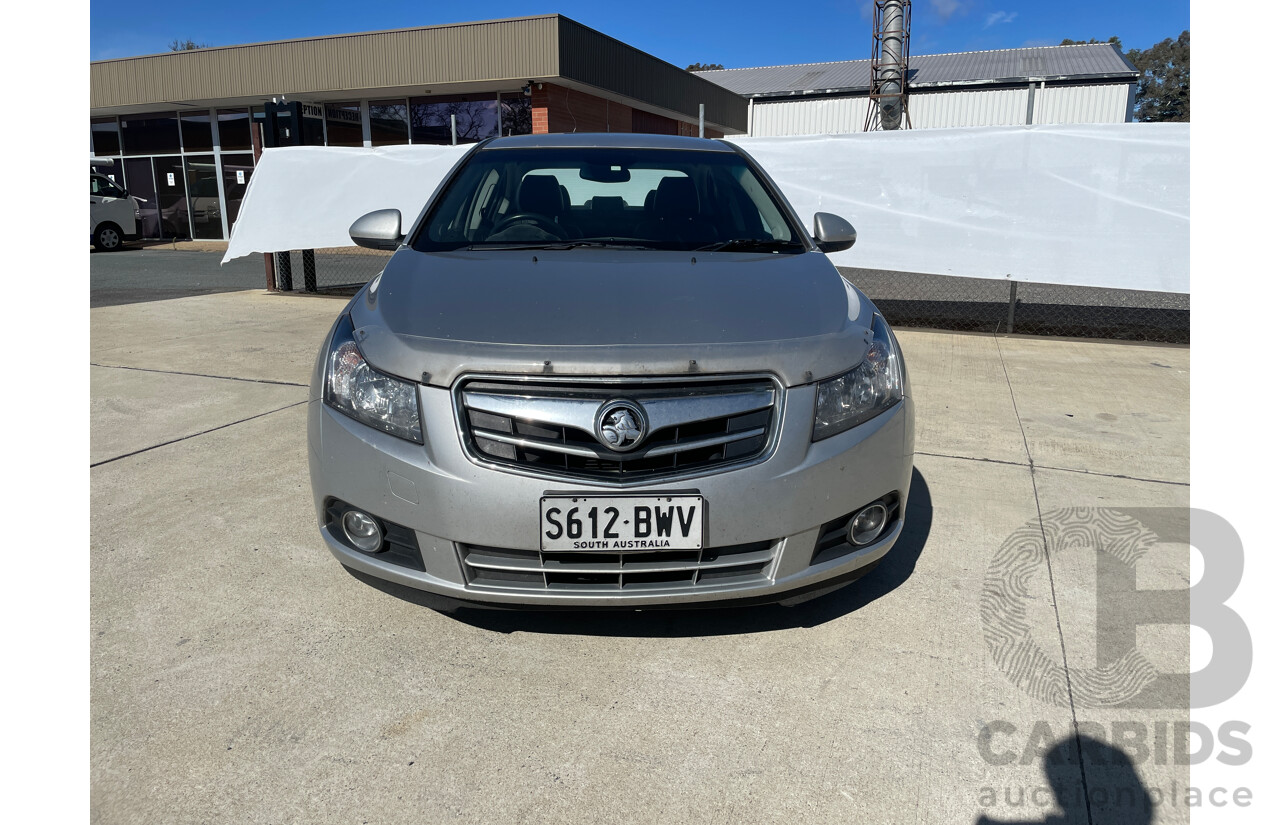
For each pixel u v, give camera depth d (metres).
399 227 3.11
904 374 2.29
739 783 1.71
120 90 18.03
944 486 3.38
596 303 2.18
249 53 16.77
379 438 1.99
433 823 1.59
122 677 2.03
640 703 1.97
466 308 2.17
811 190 6.86
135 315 7.59
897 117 24.55
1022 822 1.61
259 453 3.69
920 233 6.64
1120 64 25.95
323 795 1.66
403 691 2.00
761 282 2.40
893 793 1.69
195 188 19.38
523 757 1.78
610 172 3.18
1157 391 4.97
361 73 16.09
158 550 2.71
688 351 1.94
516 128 16.48
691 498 1.87
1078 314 7.79
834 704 1.97
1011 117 25.23
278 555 2.69
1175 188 5.90
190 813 1.61
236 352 5.89
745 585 1.96
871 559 2.13
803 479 1.96
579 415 1.87
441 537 1.93
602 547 1.88
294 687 2.01
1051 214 6.26
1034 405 4.64
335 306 8.24
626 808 1.64
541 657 2.15
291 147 8.47
